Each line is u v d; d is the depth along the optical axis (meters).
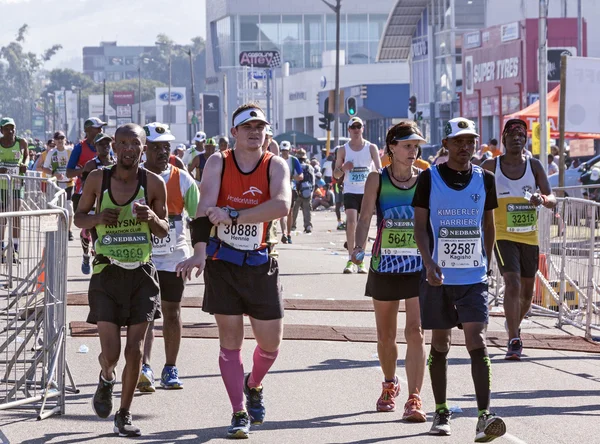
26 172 26.97
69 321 16.45
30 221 11.39
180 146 37.56
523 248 14.62
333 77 120.69
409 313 10.89
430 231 10.04
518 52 70.44
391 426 10.59
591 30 88.62
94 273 10.22
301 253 29.48
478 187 10.00
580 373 13.35
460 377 12.97
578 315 16.78
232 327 10.10
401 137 10.80
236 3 176.38
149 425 10.58
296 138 86.19
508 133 14.61
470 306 9.84
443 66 92.12
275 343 10.22
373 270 11.02
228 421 10.75
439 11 92.06
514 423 10.75
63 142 30.00
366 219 11.02
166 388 12.21
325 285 21.81
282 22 177.50
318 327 16.42
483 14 88.81
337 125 60.28
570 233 16.98
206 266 10.16
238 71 165.88
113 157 19.30
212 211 9.83
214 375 12.95
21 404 11.05
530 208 14.59
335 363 13.79
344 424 10.67
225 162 10.07
